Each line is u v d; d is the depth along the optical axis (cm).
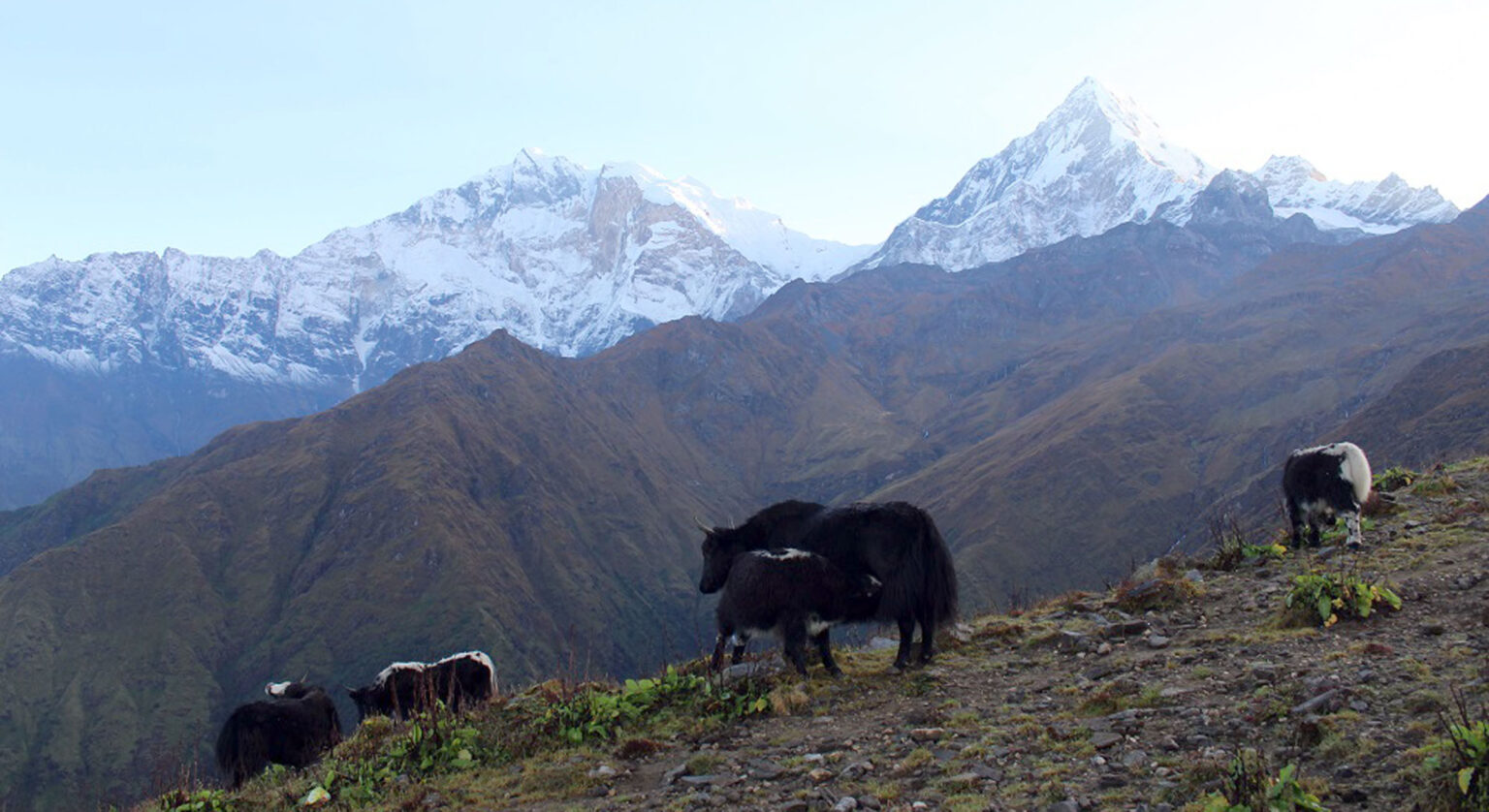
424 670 1798
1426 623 1154
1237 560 1722
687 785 1041
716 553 1548
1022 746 994
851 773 995
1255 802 744
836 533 1423
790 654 1350
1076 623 1492
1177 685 1094
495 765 1219
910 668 1378
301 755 1509
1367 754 823
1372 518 1809
